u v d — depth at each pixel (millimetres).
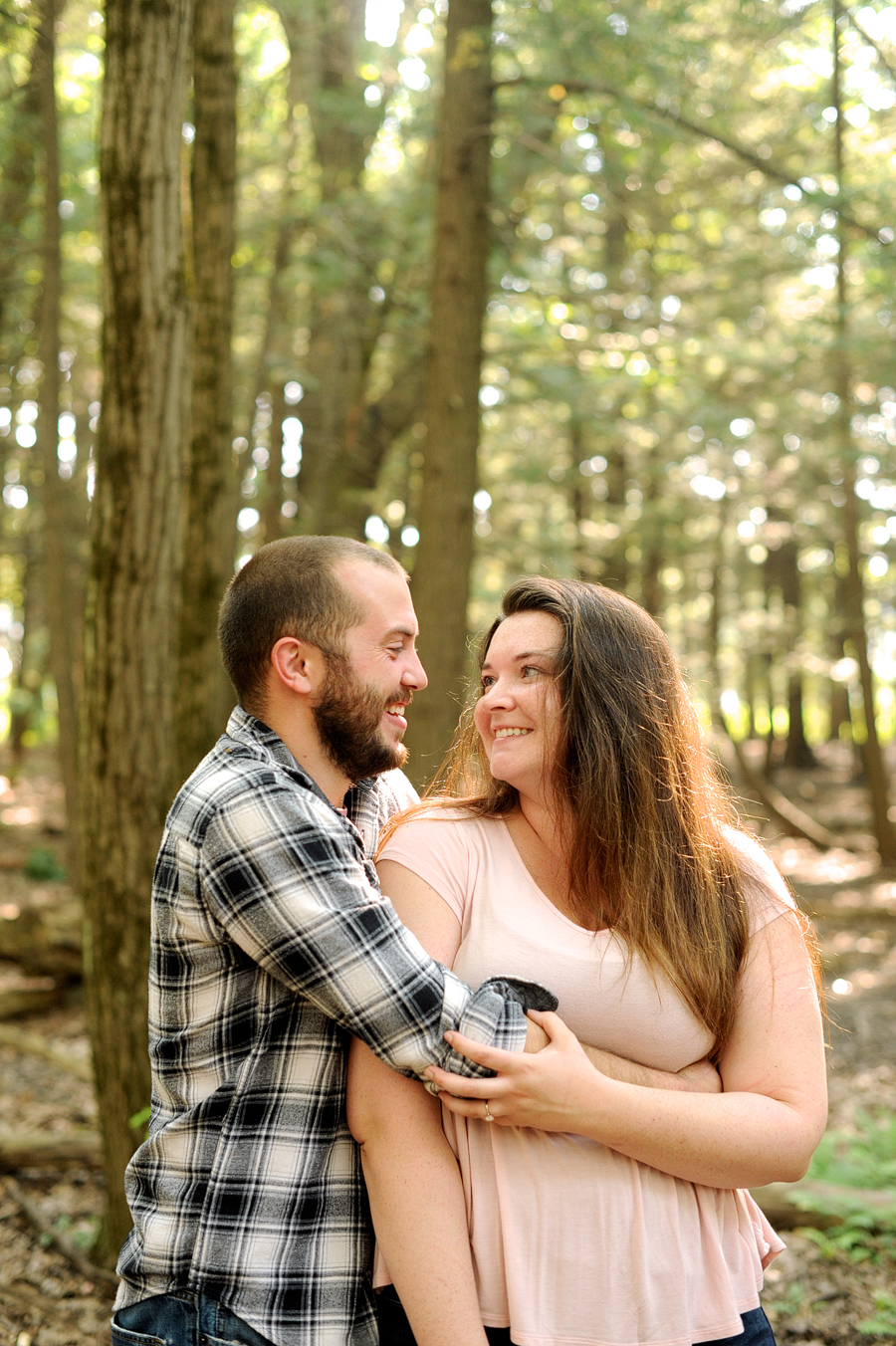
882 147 9523
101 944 3635
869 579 17219
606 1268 1541
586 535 15805
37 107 9219
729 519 17781
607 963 1629
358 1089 1585
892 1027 7586
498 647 1782
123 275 3377
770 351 12508
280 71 10398
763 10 8086
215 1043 1610
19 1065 6727
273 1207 1553
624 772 1695
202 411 4383
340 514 11055
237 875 1554
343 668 1700
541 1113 1482
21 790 22047
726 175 10938
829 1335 3273
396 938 1536
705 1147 1530
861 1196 4062
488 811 1792
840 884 13039
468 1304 1498
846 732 28297
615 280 12172
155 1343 1564
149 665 3553
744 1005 1689
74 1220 4316
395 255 10203
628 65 7238
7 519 17406
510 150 9555
